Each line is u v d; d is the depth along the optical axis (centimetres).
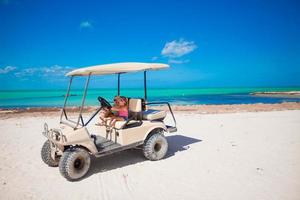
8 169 556
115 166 569
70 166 478
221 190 439
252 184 460
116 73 627
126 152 668
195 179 488
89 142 501
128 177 506
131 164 579
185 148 704
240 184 461
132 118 572
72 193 444
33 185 477
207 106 1964
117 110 613
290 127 991
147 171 535
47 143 559
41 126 1062
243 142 760
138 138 572
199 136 851
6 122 1172
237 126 1023
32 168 562
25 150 700
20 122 1172
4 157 638
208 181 477
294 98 3522
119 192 444
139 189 453
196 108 1798
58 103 2720
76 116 1355
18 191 453
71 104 2508
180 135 870
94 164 583
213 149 690
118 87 659
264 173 510
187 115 1371
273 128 973
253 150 672
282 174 504
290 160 587
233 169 534
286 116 1304
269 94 5050
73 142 479
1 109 1823
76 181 492
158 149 605
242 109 1703
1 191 453
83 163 499
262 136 836
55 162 565
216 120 1186
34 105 2416
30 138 843
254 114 1398
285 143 742
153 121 615
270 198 408
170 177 501
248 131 920
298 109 1686
